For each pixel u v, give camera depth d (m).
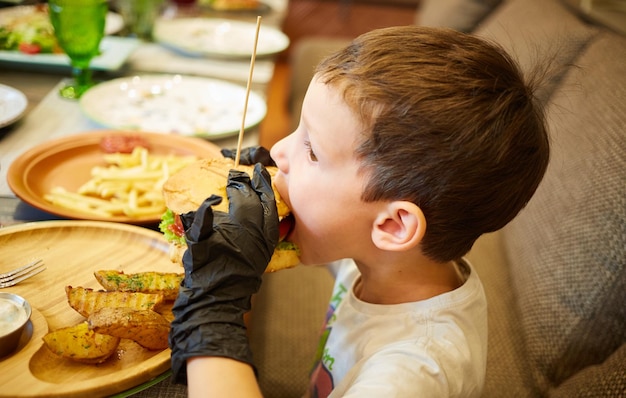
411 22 3.90
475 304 0.76
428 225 0.66
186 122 1.33
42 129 1.25
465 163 0.61
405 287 0.76
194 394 0.56
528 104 0.66
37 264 0.78
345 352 0.78
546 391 0.97
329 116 0.64
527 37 1.67
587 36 1.46
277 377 1.09
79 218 0.90
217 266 0.61
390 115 0.61
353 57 0.65
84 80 1.46
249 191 0.67
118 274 0.73
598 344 0.92
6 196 1.01
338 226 0.68
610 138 1.07
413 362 0.68
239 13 2.25
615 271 0.92
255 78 1.64
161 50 1.78
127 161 1.10
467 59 0.63
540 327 1.01
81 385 0.59
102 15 1.39
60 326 0.69
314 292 1.31
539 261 1.08
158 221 0.93
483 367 0.75
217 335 0.58
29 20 1.66
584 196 1.04
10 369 0.60
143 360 0.65
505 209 0.68
